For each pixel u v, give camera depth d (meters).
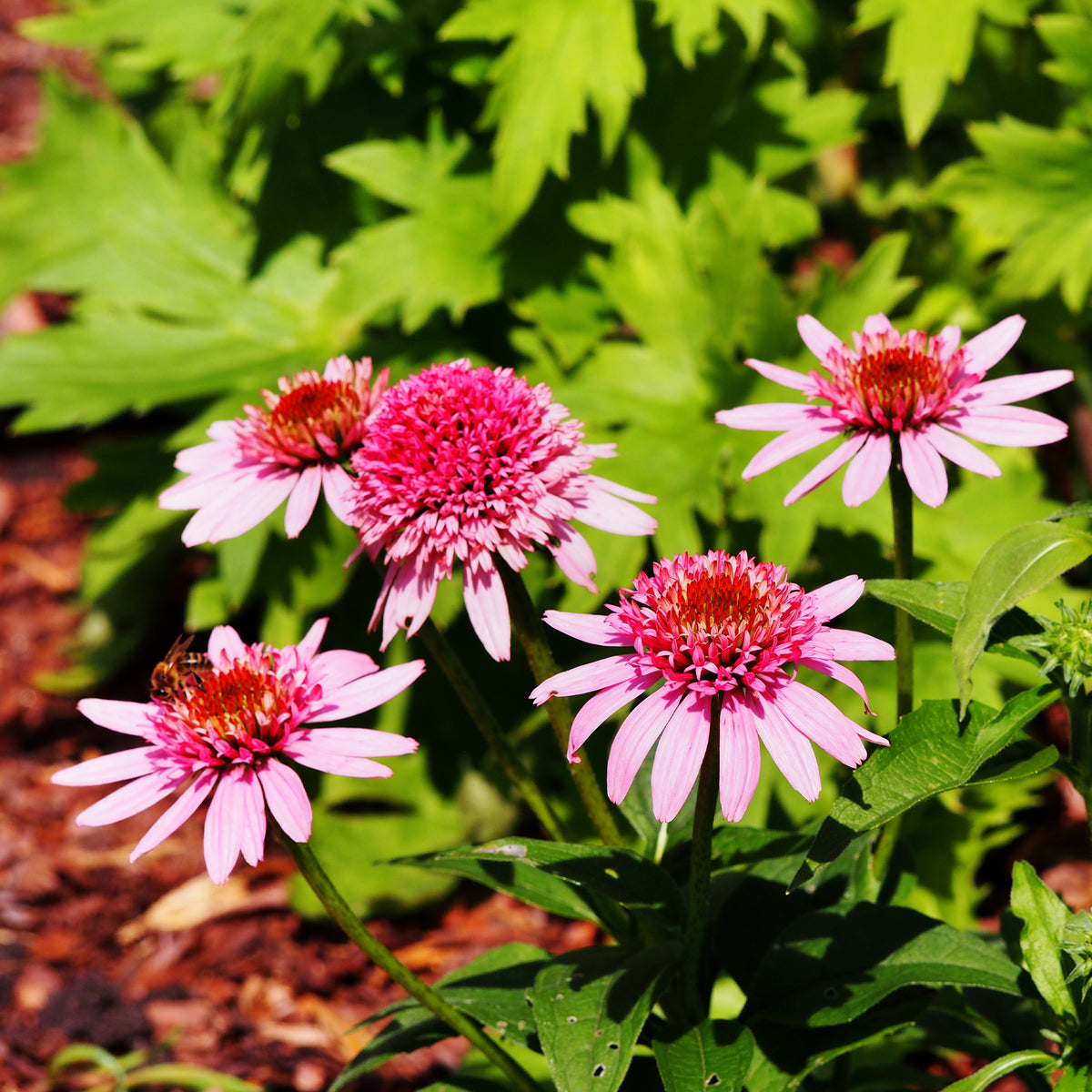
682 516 1.34
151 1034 1.37
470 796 1.51
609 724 1.39
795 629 1.06
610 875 1.11
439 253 1.42
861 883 1.15
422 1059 1.35
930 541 1.36
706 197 1.49
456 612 1.48
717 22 1.46
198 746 1.07
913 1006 1.12
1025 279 1.41
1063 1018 1.09
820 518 1.33
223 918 1.49
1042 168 1.40
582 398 1.38
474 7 1.37
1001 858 1.47
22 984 1.39
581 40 1.36
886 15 1.38
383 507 1.10
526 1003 1.13
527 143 1.36
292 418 1.12
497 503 1.10
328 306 1.45
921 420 1.10
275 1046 1.36
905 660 1.13
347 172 1.44
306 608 1.47
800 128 1.49
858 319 1.37
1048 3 1.47
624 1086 1.14
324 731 1.08
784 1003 1.11
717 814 1.17
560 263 1.45
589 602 1.34
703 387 1.39
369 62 1.45
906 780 1.07
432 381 1.12
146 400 1.46
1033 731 1.54
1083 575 1.51
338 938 1.46
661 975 1.10
